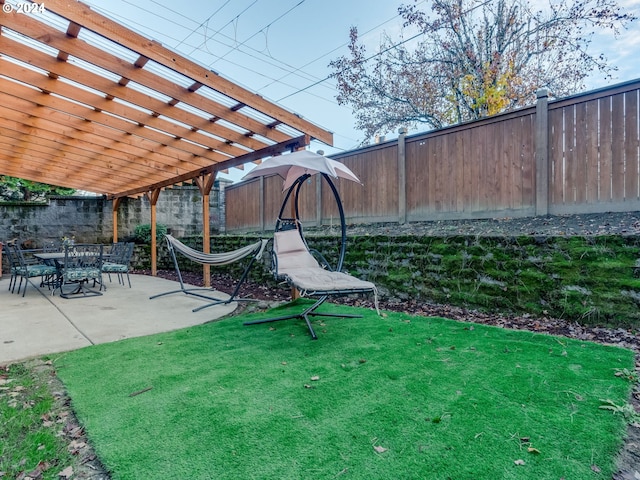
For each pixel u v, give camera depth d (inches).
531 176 177.0
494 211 189.9
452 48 359.3
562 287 140.9
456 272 170.6
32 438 67.2
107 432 68.9
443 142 210.1
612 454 61.0
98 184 353.4
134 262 384.8
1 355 111.6
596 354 105.8
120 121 203.9
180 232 428.5
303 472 57.5
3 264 341.7
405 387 87.1
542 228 159.3
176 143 226.1
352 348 116.7
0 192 457.7
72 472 58.1
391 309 175.0
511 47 346.3
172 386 89.2
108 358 109.1
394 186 233.8
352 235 216.8
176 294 231.5
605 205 155.4
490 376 92.2
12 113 202.5
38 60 144.2
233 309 184.2
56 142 239.0
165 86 156.3
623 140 150.6
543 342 117.9
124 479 56.0
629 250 127.8
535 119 175.3
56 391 86.8
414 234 191.2
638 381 87.4
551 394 81.9
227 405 79.4
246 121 182.5
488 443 64.3
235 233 386.9
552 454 61.1
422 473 57.0
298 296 193.9
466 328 136.8
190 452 62.7
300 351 114.8
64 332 138.9
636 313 125.0
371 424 71.2
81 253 271.4
